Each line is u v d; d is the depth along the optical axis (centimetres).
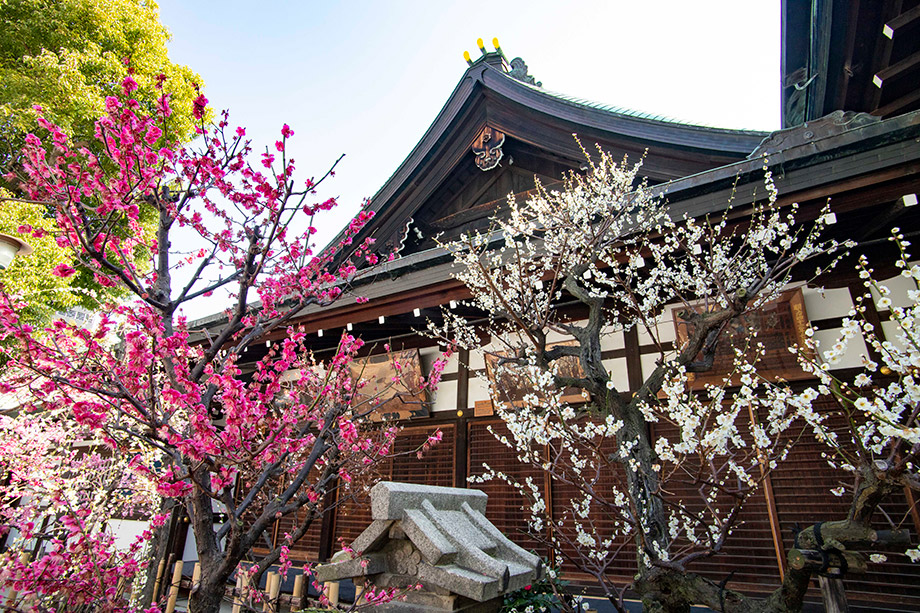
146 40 1170
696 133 707
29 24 1033
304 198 320
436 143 939
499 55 926
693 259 483
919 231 524
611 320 682
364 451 368
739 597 262
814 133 468
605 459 357
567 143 843
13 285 765
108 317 289
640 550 313
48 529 529
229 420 248
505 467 690
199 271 331
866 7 557
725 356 587
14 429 623
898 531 218
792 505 523
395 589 356
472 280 573
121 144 292
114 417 325
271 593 466
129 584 486
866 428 280
